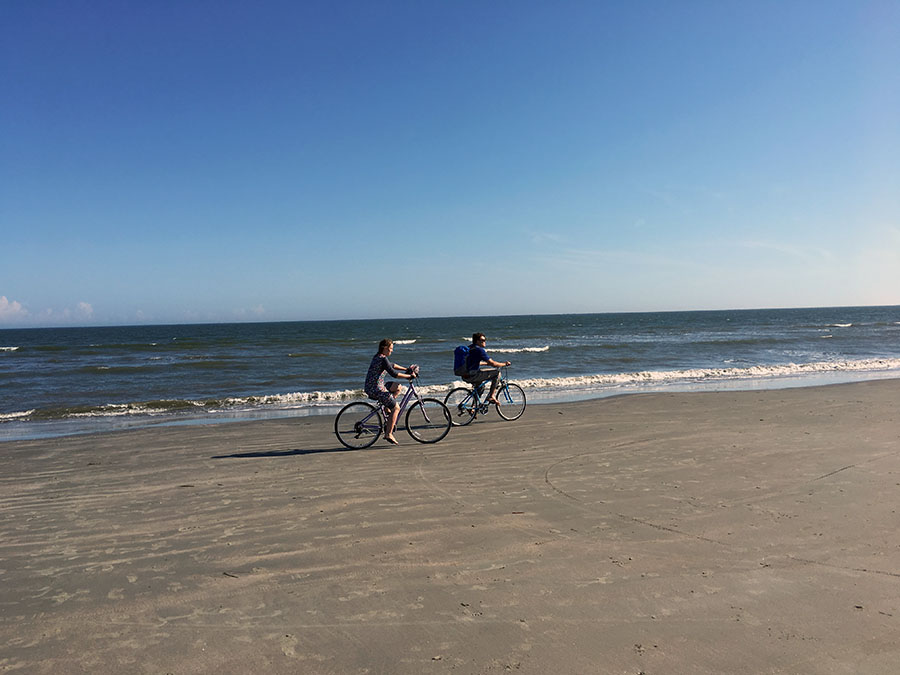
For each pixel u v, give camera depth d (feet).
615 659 10.26
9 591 13.60
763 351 113.19
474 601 12.59
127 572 14.60
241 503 20.52
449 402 36.91
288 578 14.01
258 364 101.76
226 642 11.09
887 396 45.60
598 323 384.27
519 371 81.61
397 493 21.33
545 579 13.64
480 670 10.00
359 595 13.00
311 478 23.94
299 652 10.69
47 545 16.72
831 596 12.52
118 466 27.45
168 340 236.43
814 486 21.08
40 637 11.41
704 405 42.88
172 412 49.37
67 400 59.36
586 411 40.88
